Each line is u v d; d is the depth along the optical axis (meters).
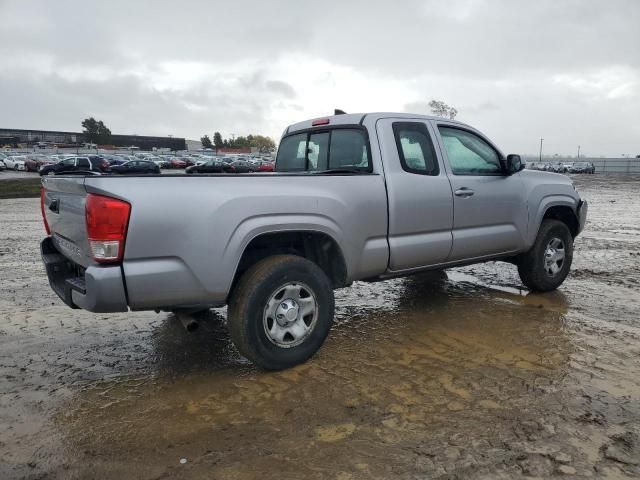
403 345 4.31
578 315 5.06
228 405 3.30
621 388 3.44
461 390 3.44
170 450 2.79
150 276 3.20
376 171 4.31
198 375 3.78
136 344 4.44
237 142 176.00
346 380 3.63
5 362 4.05
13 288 6.31
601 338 4.39
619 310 5.21
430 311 5.27
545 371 3.71
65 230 3.68
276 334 3.71
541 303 5.50
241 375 3.77
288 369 3.82
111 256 3.11
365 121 4.48
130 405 3.32
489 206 5.07
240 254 3.48
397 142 4.46
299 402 3.32
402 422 3.04
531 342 4.31
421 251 4.53
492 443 2.80
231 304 3.60
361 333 4.64
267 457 2.71
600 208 17.52
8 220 13.93
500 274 6.99
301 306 3.81
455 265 5.01
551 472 2.54
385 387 3.51
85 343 4.46
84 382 3.68
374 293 6.06
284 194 3.67
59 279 3.78
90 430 3.02
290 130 5.43
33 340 4.54
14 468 2.65
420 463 2.63
